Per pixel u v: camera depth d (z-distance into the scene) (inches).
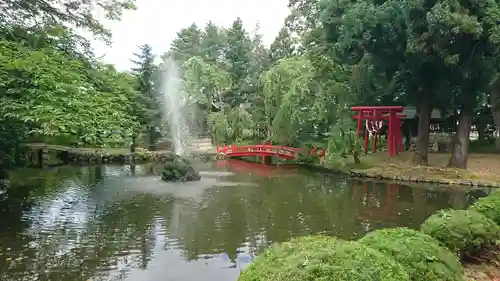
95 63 579.8
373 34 708.7
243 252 310.3
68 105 418.0
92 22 528.7
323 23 858.1
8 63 374.0
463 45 637.9
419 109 881.5
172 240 340.5
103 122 492.1
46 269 272.1
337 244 140.5
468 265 211.3
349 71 925.8
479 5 604.1
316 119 938.7
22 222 396.8
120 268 275.6
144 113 1142.3
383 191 608.1
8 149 613.3
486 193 586.6
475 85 715.4
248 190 604.4
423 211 460.4
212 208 470.6
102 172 824.3
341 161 829.2
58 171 835.4
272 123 1066.1
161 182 667.4
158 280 255.9
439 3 589.6
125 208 465.4
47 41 503.2
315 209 469.7
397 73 791.1
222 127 1301.7
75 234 356.5
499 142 1026.7
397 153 914.7
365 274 119.3
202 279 257.8
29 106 386.0
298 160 984.9
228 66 1588.3
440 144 1029.2
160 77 1280.8
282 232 366.6
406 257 153.9
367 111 920.3
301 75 1001.5
